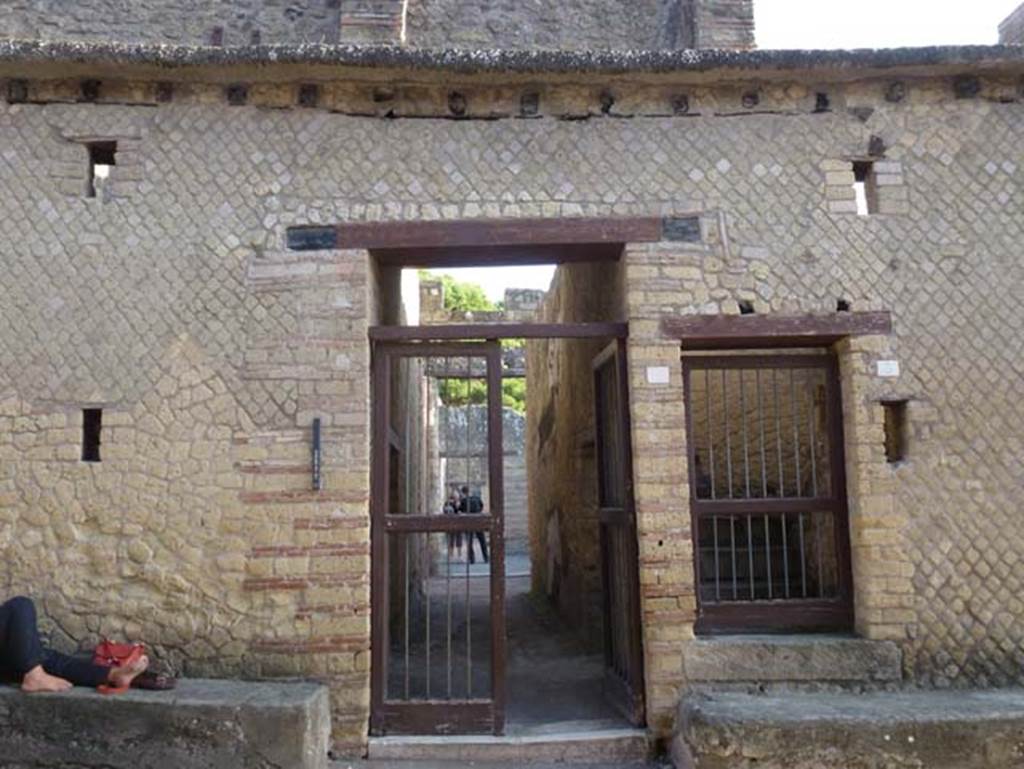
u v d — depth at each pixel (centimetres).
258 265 539
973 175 562
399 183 548
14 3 681
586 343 777
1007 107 570
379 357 551
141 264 536
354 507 520
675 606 523
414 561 877
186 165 545
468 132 555
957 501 533
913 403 539
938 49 539
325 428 526
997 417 540
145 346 530
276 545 517
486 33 716
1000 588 527
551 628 911
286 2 693
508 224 546
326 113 552
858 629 538
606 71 536
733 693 511
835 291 548
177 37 686
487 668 693
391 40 630
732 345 562
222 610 513
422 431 965
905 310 548
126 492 518
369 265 549
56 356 527
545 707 600
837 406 562
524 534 1866
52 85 547
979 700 487
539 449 1135
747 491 566
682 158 558
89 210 538
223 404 527
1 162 540
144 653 508
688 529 528
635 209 552
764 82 561
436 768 497
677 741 500
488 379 554
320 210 544
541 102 559
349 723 508
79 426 522
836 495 554
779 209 555
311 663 510
